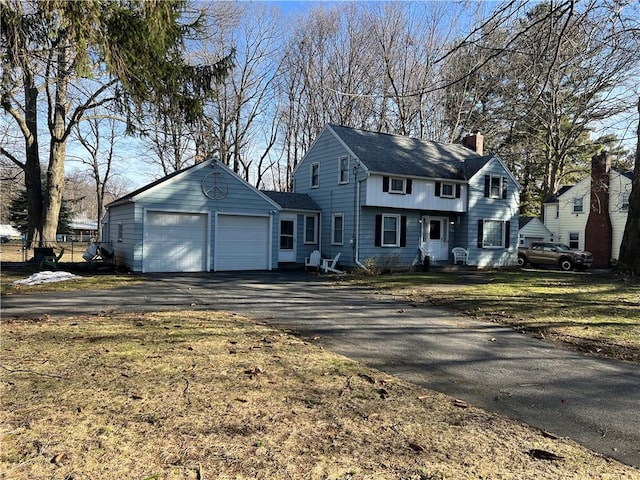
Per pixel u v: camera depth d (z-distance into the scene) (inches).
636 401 179.9
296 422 145.9
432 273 773.3
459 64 538.3
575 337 295.9
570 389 193.6
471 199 893.2
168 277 605.6
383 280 633.6
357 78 1280.8
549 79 333.4
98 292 450.3
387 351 249.1
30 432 131.0
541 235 1288.1
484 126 1202.6
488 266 909.2
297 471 114.7
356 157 802.2
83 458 116.8
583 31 299.1
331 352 240.8
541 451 131.4
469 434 142.6
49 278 537.0
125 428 135.9
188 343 242.4
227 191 711.1
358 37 1261.1
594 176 1135.6
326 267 751.7
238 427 140.0
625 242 676.7
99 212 1589.6
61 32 299.7
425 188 843.4
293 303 410.9
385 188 800.9
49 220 776.3
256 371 196.9
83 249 1368.1
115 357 210.2
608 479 116.5
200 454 121.6
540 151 1333.7
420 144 968.3
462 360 235.6
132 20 302.4
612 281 643.5
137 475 109.4
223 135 1325.0
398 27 1195.3
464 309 395.5
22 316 316.5
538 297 468.8
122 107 425.1
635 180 661.9
